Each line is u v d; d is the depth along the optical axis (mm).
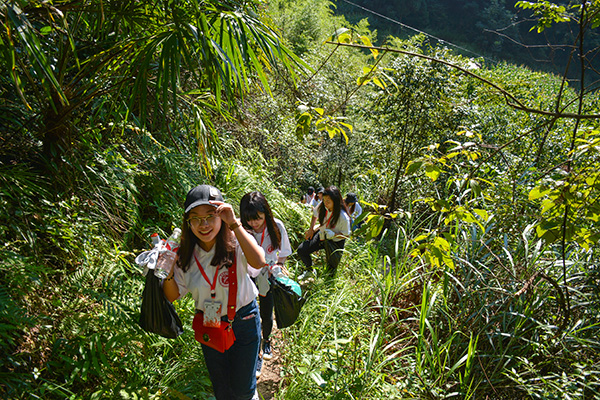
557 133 6184
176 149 4645
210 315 2170
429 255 2400
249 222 3021
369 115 10242
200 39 2494
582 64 2957
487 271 3551
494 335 3064
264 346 3332
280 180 8102
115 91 3205
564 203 2170
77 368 2230
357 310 3623
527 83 11648
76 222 2883
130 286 2908
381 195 9297
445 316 3484
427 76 8711
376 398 2721
